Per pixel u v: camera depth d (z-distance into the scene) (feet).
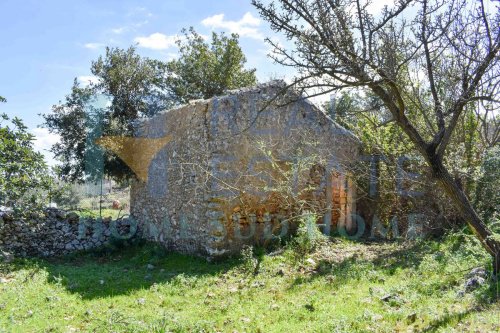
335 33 18.45
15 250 38.96
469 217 21.08
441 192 34.86
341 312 20.22
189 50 79.51
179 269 32.86
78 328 20.25
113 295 26.03
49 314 22.12
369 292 23.18
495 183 32.42
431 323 17.04
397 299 20.94
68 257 40.09
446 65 26.04
